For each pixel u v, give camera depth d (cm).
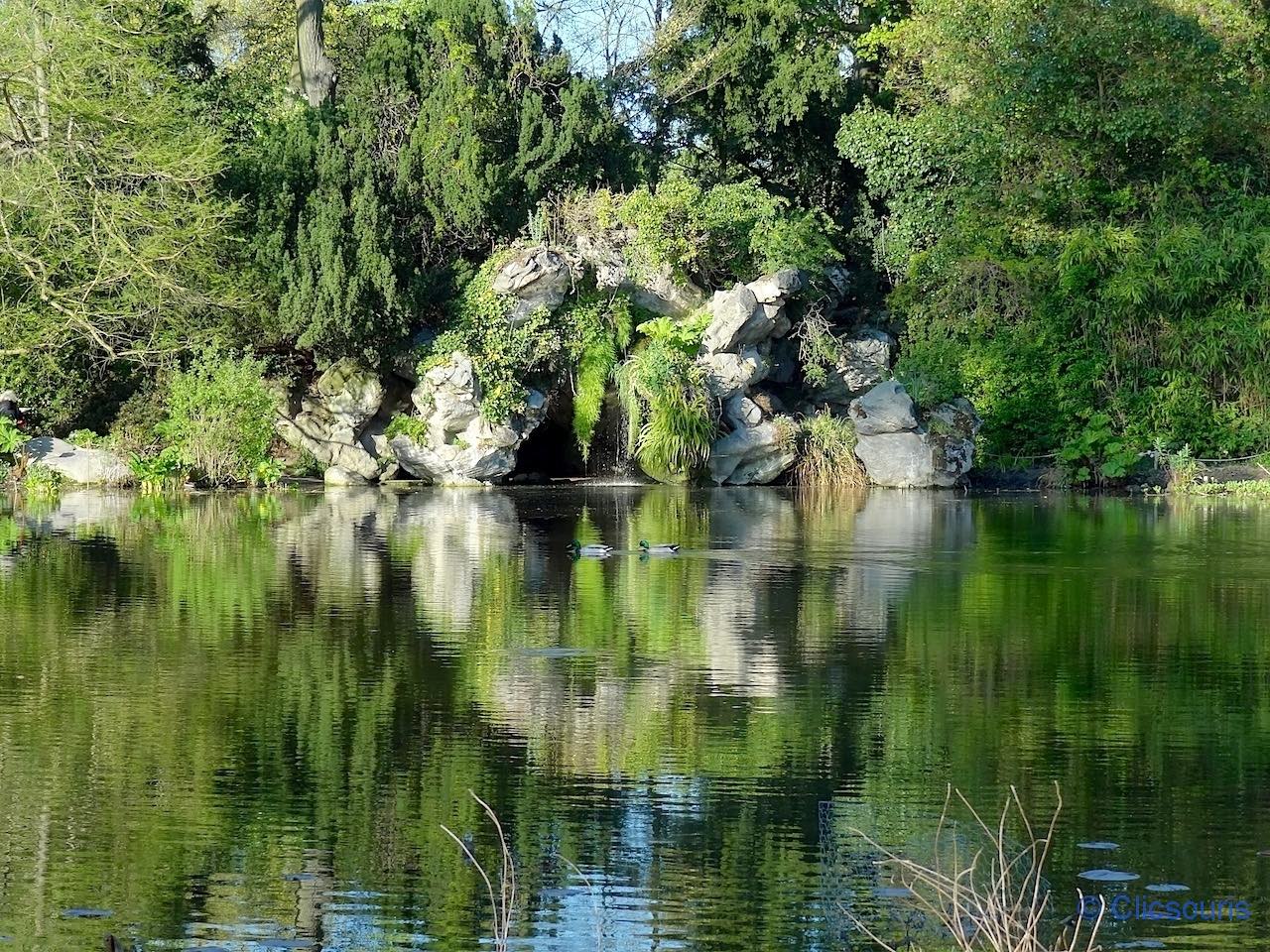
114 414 3550
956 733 1164
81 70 3108
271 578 1919
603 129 3781
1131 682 1338
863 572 2033
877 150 3984
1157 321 3716
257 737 1138
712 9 4181
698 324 3612
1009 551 2270
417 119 3709
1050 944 787
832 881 866
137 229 3219
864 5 4456
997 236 3822
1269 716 1218
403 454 3525
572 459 3816
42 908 816
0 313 3189
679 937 791
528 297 3516
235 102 3944
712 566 2084
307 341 3388
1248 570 2062
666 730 1170
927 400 3709
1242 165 3888
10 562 2045
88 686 1293
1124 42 3772
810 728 1178
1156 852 910
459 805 986
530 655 1443
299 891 846
